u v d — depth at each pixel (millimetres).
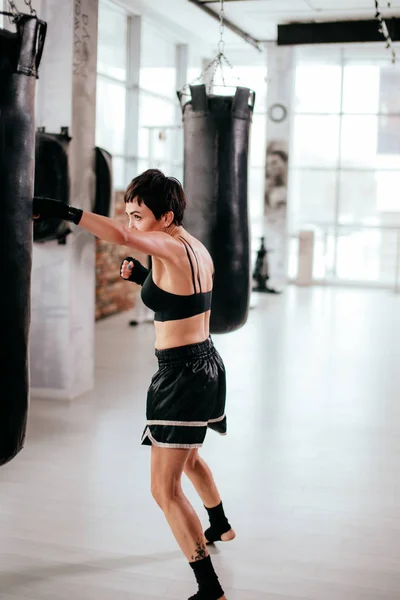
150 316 9406
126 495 3777
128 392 5820
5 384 2242
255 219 13906
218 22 10570
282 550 3207
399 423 5145
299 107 13203
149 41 10734
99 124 9516
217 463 4270
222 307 4168
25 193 2240
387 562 3119
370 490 3910
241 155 4199
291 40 10102
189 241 2746
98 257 9070
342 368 6809
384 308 10523
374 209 13305
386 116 12945
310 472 4160
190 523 2672
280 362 7027
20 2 5121
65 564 3053
